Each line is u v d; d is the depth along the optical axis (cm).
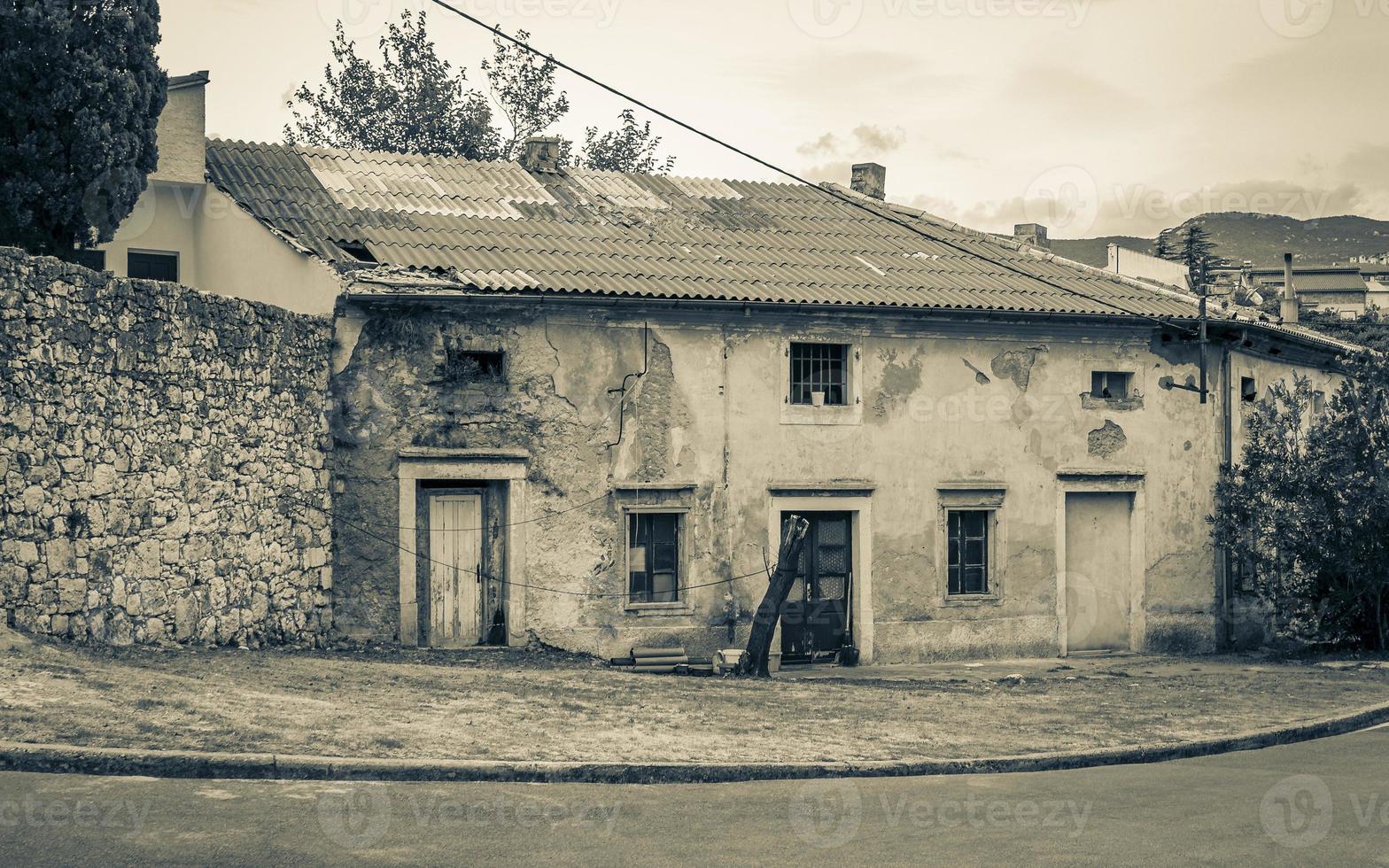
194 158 1864
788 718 1261
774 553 1933
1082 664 2048
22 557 1083
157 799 781
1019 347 2105
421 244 1838
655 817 848
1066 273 2338
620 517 1836
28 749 816
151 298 1263
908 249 2273
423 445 1716
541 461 1786
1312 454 2159
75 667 1043
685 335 1880
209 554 1370
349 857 700
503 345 1766
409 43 3634
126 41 1591
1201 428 2258
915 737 1202
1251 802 982
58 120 1534
